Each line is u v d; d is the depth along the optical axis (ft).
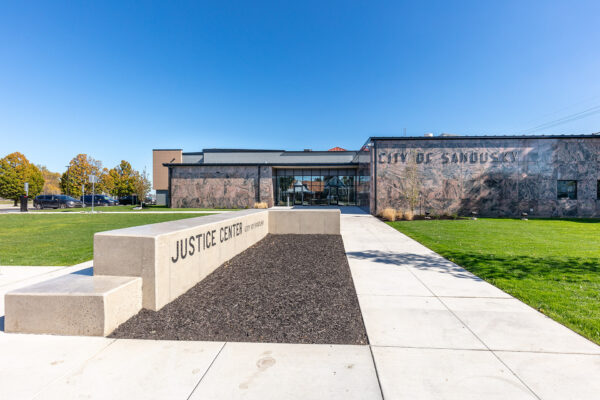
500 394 8.15
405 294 16.26
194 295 15.84
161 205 129.90
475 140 67.41
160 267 13.85
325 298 15.57
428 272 20.70
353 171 111.34
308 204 112.16
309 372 9.19
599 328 11.93
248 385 8.54
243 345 10.77
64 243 31.83
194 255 17.57
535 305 14.44
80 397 7.97
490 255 25.49
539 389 8.36
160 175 132.87
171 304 14.52
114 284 12.46
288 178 112.16
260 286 17.43
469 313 13.71
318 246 30.45
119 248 13.65
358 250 28.40
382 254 26.55
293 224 39.93
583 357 9.96
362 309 14.19
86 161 186.80
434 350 10.50
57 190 219.41
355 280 18.88
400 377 8.95
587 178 65.98
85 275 13.83
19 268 21.26
